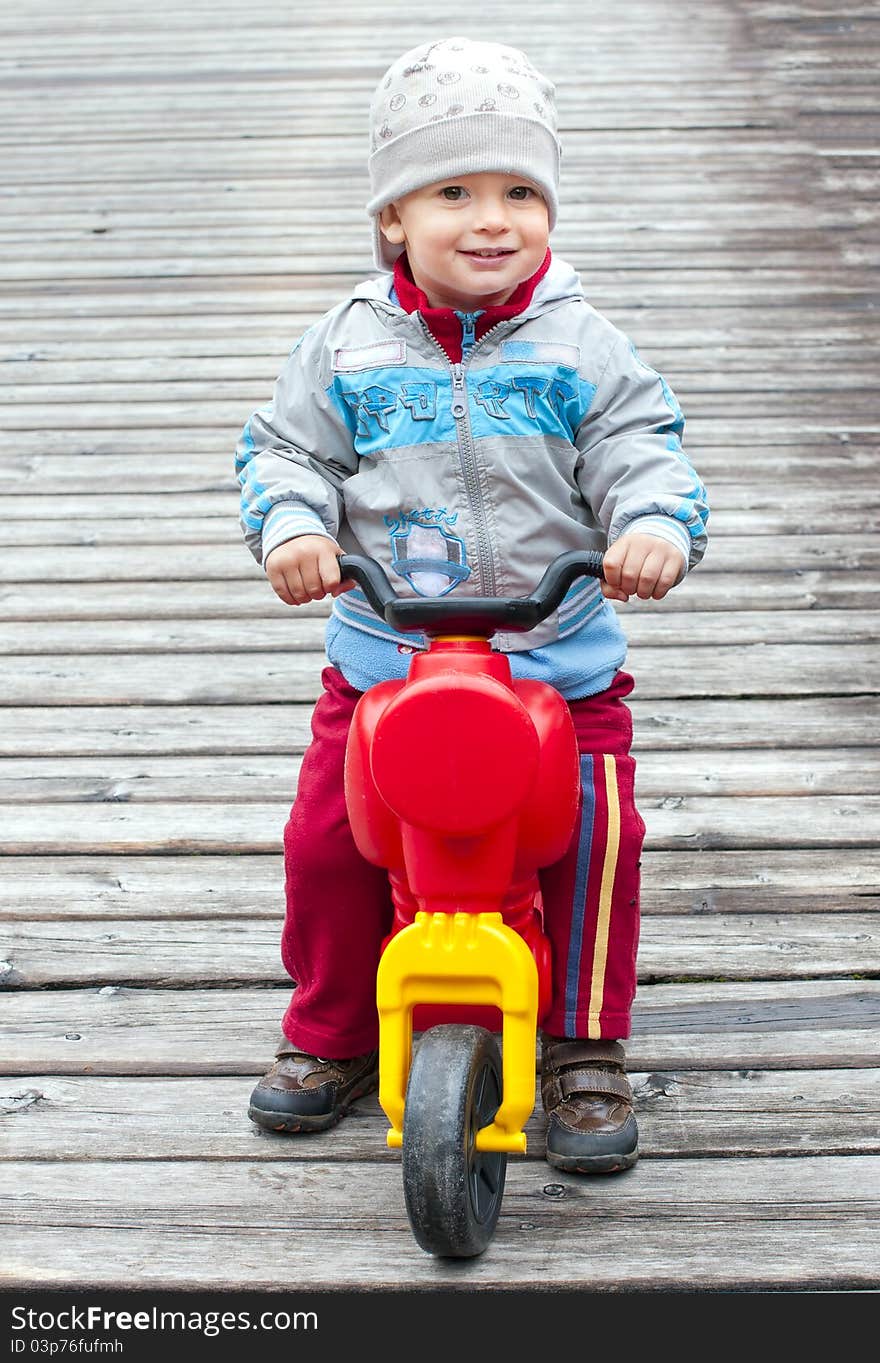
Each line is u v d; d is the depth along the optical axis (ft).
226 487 13.08
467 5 26.02
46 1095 6.59
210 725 9.91
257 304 16.56
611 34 24.27
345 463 6.01
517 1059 5.04
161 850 8.60
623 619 11.07
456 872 5.04
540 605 5.09
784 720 9.83
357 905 6.04
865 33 24.23
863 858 8.40
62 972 7.50
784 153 20.11
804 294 16.52
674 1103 6.44
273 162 20.40
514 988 5.01
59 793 9.19
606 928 6.02
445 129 5.48
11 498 12.97
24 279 17.34
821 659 10.53
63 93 23.15
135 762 9.52
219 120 21.86
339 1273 5.49
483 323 5.72
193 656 10.73
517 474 5.73
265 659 10.68
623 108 21.45
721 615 11.12
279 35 25.13
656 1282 5.40
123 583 11.68
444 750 4.78
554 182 5.79
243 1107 6.49
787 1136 6.21
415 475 5.74
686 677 10.32
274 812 8.95
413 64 5.64
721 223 18.21
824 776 9.22
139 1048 6.92
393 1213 5.80
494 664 5.09
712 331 15.71
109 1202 5.90
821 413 14.12
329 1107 6.28
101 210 19.13
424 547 5.80
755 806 8.91
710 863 8.37
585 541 5.89
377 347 5.81
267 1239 5.68
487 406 5.71
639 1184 5.92
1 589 11.62
